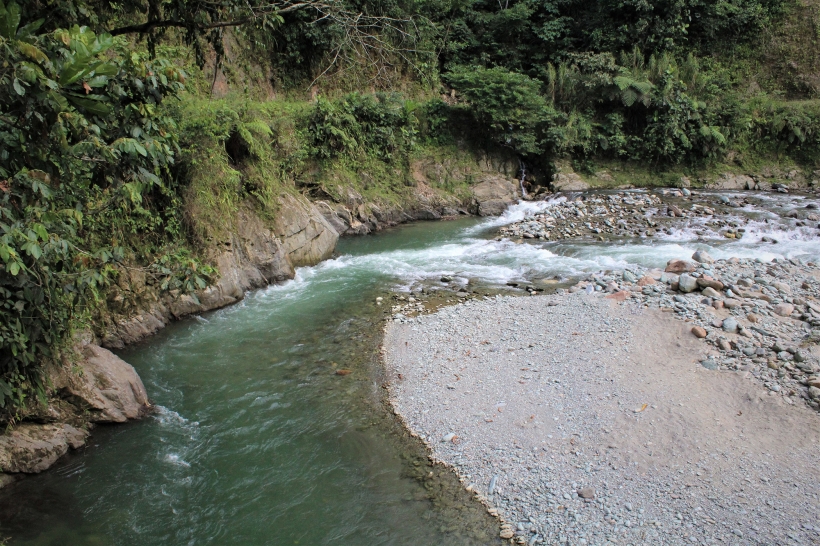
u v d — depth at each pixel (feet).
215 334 33.50
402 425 24.39
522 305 35.47
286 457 22.48
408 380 27.76
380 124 63.77
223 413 25.50
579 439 22.07
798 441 20.71
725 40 79.56
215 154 38.58
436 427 23.97
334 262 47.67
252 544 18.19
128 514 19.44
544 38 77.82
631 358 27.12
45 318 19.90
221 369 29.43
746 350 26.45
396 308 37.11
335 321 35.35
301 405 26.12
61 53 14.24
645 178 71.00
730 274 36.78
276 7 27.43
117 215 31.60
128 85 17.84
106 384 24.58
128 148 15.99
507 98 66.33
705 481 19.35
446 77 74.02
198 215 37.17
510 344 30.01
